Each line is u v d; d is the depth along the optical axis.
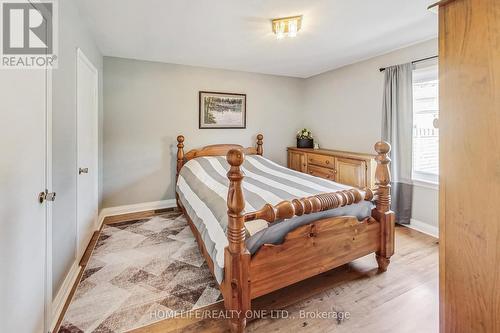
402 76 3.03
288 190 2.29
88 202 2.63
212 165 3.39
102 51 3.23
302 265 1.74
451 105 0.83
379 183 2.12
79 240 2.26
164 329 1.55
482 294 0.79
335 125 4.14
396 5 2.08
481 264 0.79
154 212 3.67
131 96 3.55
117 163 3.54
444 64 0.84
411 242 2.69
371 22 2.39
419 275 2.09
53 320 1.58
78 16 2.18
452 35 0.82
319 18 2.30
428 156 2.95
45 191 1.46
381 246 2.12
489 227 0.76
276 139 4.62
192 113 3.92
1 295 1.01
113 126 3.48
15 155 1.13
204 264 2.28
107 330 1.53
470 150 0.79
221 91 4.09
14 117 1.13
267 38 2.79
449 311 0.88
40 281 1.39
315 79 4.53
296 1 2.01
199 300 1.81
